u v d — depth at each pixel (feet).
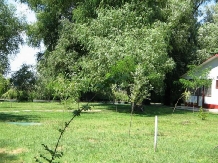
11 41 148.36
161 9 105.09
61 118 74.38
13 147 39.09
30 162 31.89
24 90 155.02
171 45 113.09
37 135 48.24
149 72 86.17
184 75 119.96
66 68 118.73
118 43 93.25
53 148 38.60
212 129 63.21
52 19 134.10
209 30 131.75
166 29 99.40
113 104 128.67
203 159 35.55
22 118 73.36
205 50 124.98
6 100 149.18
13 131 52.21
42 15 134.00
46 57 133.39
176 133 55.72
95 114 86.74
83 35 99.19
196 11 143.95
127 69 61.21
